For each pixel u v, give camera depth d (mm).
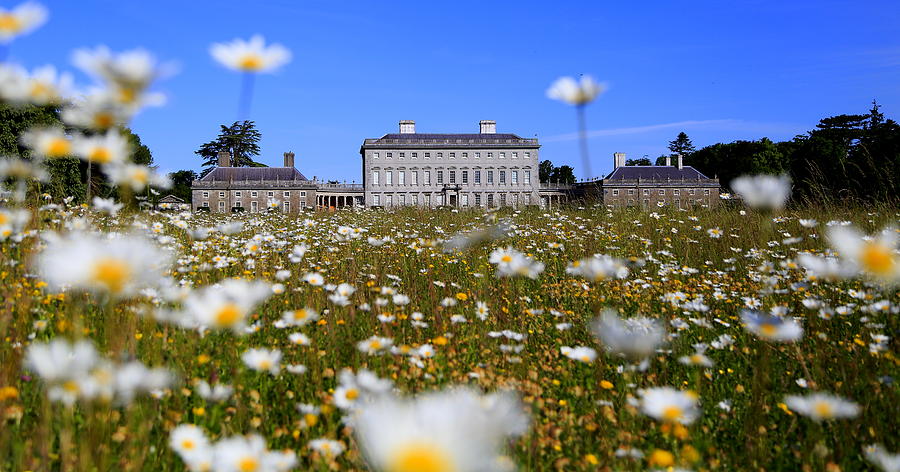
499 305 4812
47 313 3119
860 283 4730
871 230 7184
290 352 3291
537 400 2715
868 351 3490
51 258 1190
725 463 2449
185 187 94000
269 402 2840
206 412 2467
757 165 72188
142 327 2779
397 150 95625
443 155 96188
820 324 4109
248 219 10578
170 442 2090
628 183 79250
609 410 2658
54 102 1508
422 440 609
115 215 5777
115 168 1751
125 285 1191
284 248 6824
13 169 2420
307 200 84250
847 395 2844
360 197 101938
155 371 2045
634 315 4535
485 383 2816
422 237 8766
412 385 2781
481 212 12242
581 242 8078
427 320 4277
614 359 3475
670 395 2127
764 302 4375
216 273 5121
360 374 2262
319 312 4098
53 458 1984
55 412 2191
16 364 2428
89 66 1326
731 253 7227
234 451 1742
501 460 1922
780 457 2488
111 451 2045
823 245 6660
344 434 2340
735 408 2982
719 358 3758
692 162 99312
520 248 7453
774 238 7254
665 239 8172
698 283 5707
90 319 2893
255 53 1508
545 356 3568
